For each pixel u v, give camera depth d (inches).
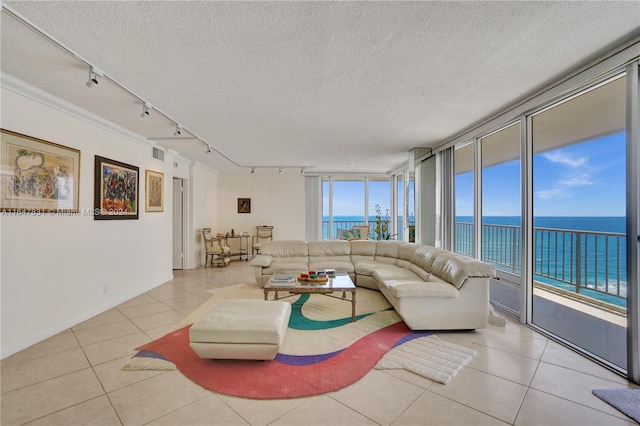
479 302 108.8
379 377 78.8
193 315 129.0
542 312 128.3
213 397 69.9
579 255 137.8
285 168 285.7
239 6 59.2
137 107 117.7
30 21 63.6
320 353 92.6
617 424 60.4
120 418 62.3
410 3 58.9
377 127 148.9
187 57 79.7
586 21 65.6
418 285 110.2
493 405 66.6
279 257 199.3
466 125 145.0
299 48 75.7
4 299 90.7
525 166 115.1
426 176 194.7
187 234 243.9
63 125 112.5
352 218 367.6
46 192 104.8
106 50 75.9
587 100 118.3
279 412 64.5
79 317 119.3
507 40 72.9
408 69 87.7
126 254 151.3
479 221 148.6
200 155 221.6
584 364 85.1
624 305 119.6
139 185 163.8
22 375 79.3
